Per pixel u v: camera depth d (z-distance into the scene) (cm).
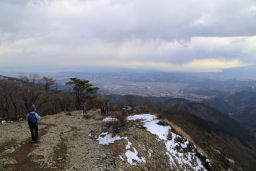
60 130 991
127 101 2831
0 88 1569
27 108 1688
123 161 608
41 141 762
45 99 2067
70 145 749
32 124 723
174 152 889
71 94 2862
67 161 585
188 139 1145
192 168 852
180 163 824
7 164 529
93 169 529
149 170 629
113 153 659
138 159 666
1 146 673
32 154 605
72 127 1100
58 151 668
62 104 2483
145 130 1013
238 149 2909
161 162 734
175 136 1058
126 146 723
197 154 1018
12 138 777
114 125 1037
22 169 510
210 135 2639
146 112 1758
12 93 1627
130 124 1135
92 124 1223
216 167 1023
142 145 791
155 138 934
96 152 673
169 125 1201
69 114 1672
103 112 1745
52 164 557
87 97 2770
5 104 1608
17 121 1252
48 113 2148
